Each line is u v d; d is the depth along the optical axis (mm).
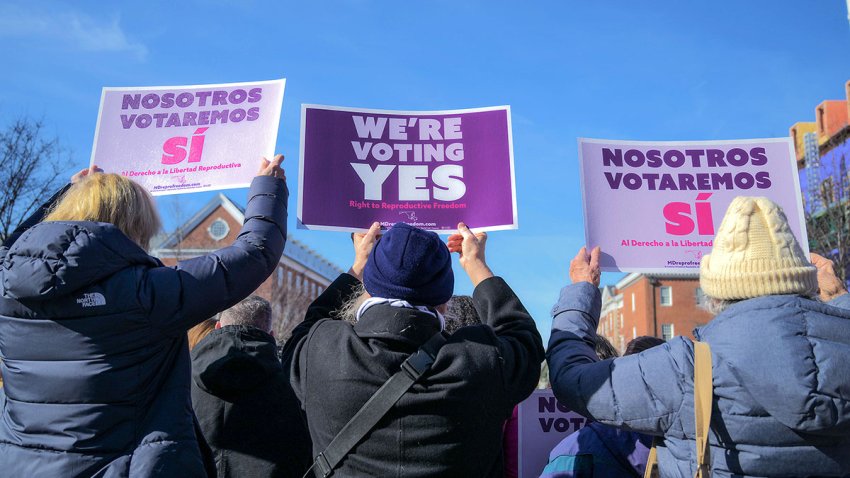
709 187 3783
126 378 2207
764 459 2129
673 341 2373
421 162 3727
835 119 30547
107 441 2166
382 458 2170
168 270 2311
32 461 2135
